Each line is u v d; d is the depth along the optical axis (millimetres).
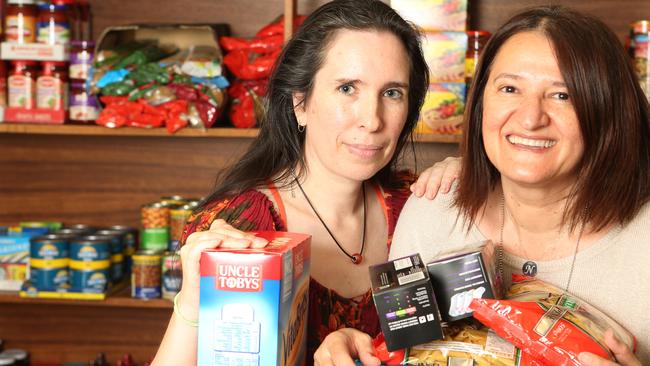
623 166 1243
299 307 1180
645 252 1255
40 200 2906
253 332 1039
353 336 1185
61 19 2531
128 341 2971
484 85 1360
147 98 2461
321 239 1547
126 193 2881
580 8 2688
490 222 1404
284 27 2412
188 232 1455
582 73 1187
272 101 1566
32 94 2508
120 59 2494
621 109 1223
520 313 1071
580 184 1268
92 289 2508
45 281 2516
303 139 1580
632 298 1248
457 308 1106
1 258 2635
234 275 1037
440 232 1440
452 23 2350
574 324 1074
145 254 2529
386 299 1078
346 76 1411
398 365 1096
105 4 2764
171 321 1214
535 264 1318
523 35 1244
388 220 1634
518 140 1226
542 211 1310
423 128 2344
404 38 1474
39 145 2887
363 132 1429
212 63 2479
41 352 2996
